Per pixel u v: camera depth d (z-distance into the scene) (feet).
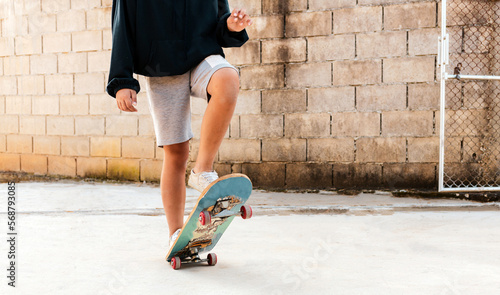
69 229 9.21
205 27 6.00
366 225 9.55
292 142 14.93
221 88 5.54
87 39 17.38
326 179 14.65
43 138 18.28
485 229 9.07
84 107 17.48
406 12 13.79
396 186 14.05
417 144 13.84
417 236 8.42
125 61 5.95
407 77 13.87
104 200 13.37
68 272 5.99
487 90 13.48
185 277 5.74
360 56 14.25
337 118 14.51
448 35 12.92
